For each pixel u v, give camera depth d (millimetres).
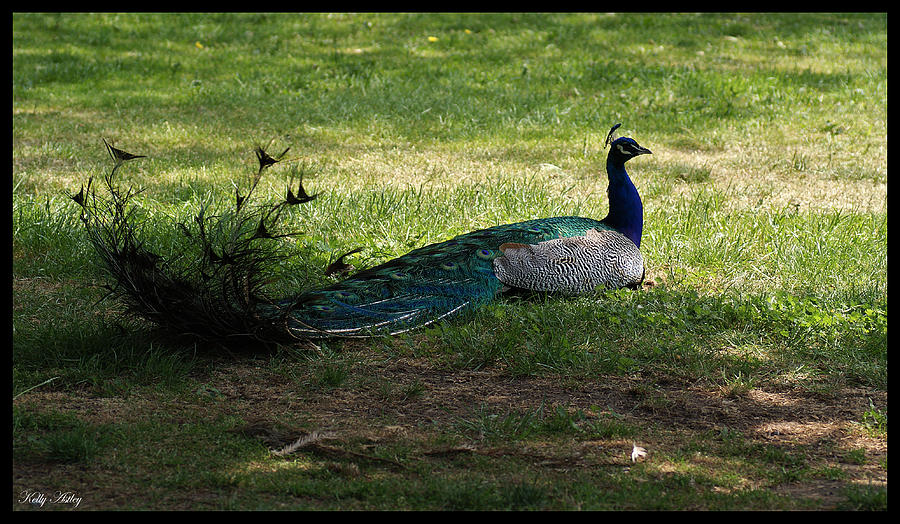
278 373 8844
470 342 9539
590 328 10102
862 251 13367
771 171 18125
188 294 8938
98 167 17000
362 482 6727
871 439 7727
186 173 16750
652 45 28062
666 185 16672
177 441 7344
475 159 18359
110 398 8180
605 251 11164
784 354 9625
